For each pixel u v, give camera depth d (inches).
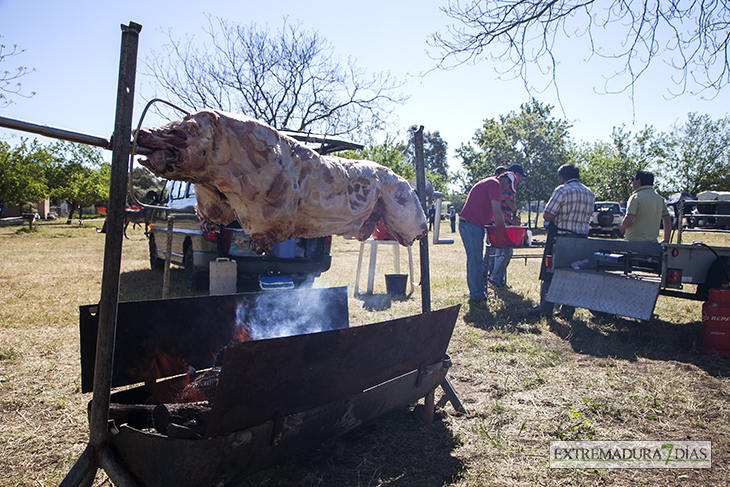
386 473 99.1
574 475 98.6
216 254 243.8
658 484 95.9
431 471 100.1
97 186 1469.0
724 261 203.6
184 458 70.2
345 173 105.2
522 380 152.1
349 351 88.5
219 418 72.5
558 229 243.9
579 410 129.3
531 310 247.4
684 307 267.3
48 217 1686.8
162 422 84.8
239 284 313.7
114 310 72.2
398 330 97.9
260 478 95.7
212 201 96.6
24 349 170.1
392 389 104.8
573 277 224.2
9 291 276.4
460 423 122.6
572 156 1272.1
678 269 193.8
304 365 80.8
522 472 99.5
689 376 155.3
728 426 120.5
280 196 88.8
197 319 108.5
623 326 219.3
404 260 483.5
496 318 231.5
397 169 1009.5
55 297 259.8
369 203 110.4
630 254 207.6
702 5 132.3
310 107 629.6
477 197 262.8
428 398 122.7
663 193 1282.0
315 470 99.3
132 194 70.1
